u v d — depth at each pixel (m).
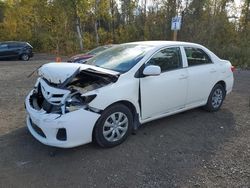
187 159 4.19
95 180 3.62
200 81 5.71
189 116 6.01
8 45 20.72
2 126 5.27
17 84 9.39
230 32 25.41
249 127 5.54
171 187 3.52
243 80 11.62
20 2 33.72
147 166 3.97
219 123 5.69
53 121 3.87
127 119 4.55
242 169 3.97
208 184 3.60
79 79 4.53
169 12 25.81
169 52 5.22
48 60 21.48
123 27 32.59
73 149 4.37
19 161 4.02
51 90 4.12
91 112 4.06
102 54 5.46
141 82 4.62
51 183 3.54
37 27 33.44
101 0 29.30
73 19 29.25
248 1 27.03
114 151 4.35
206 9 25.78
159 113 5.07
